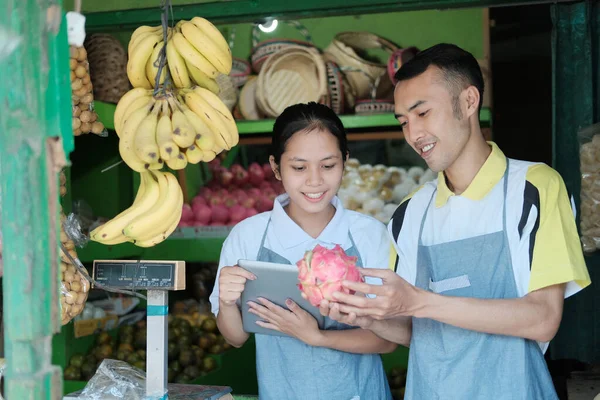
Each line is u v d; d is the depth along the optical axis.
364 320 1.99
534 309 1.78
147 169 1.80
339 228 2.23
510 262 1.85
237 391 4.02
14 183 1.01
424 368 1.95
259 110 4.30
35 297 1.00
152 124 1.72
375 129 4.35
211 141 1.76
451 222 1.95
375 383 2.20
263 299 2.05
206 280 4.56
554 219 1.83
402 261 2.05
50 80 1.01
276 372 2.17
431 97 1.85
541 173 1.89
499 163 1.93
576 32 3.28
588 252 3.07
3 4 1.00
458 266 1.91
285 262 2.21
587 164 3.07
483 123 4.07
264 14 3.09
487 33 4.17
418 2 2.99
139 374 2.01
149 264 1.86
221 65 1.81
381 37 4.36
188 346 3.79
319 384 2.13
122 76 3.67
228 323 2.20
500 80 5.92
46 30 1.00
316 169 2.05
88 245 3.75
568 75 3.31
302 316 2.04
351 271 1.79
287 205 2.32
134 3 3.15
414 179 4.15
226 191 4.52
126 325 4.01
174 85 1.85
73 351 3.64
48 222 1.01
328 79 4.19
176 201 1.85
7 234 1.02
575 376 3.37
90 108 2.14
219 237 4.22
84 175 4.20
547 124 5.86
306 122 2.04
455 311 1.76
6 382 1.02
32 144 1.00
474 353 1.87
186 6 3.13
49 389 1.01
